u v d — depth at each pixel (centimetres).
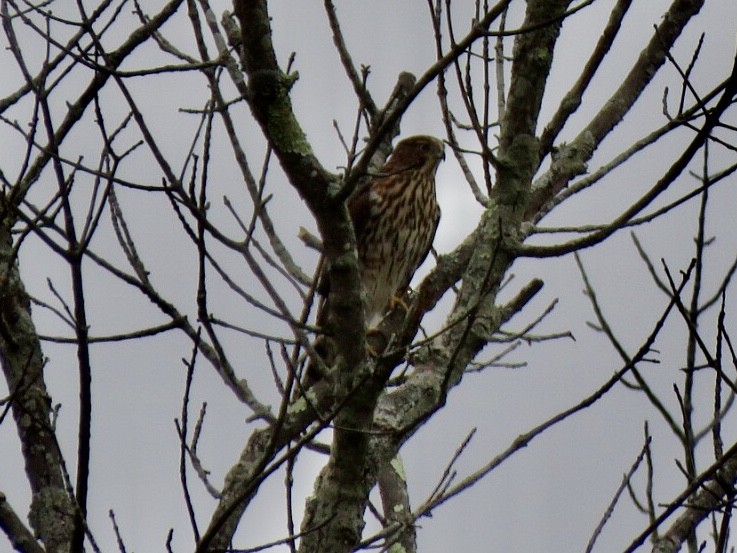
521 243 959
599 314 774
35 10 831
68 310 767
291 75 763
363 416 823
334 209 777
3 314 932
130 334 748
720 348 760
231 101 776
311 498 859
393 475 1106
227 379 781
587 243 916
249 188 768
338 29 862
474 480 848
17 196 904
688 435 750
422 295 802
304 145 766
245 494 713
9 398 780
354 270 798
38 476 890
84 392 682
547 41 978
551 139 1029
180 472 722
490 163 984
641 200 876
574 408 822
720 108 802
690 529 775
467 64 952
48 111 710
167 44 913
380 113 846
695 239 766
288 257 802
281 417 730
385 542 829
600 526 825
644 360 782
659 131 985
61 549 856
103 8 898
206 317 744
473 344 962
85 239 682
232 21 858
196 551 712
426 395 935
